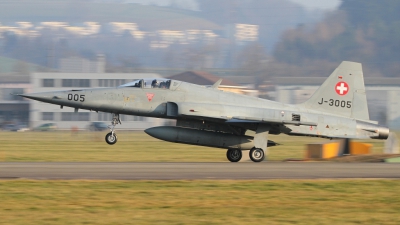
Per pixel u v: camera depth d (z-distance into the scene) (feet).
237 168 242.99
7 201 161.48
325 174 224.94
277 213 152.46
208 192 178.81
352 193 181.78
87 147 497.05
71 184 188.03
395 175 224.12
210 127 298.35
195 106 287.48
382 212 155.22
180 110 285.84
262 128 293.02
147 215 147.64
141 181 196.24
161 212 151.33
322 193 181.16
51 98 295.69
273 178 210.59
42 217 144.15
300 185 194.80
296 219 146.00
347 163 281.74
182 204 161.38
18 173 213.66
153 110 295.48
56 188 180.65
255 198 171.42
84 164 253.44
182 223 140.15
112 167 240.32
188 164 262.06
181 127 291.58
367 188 190.90
